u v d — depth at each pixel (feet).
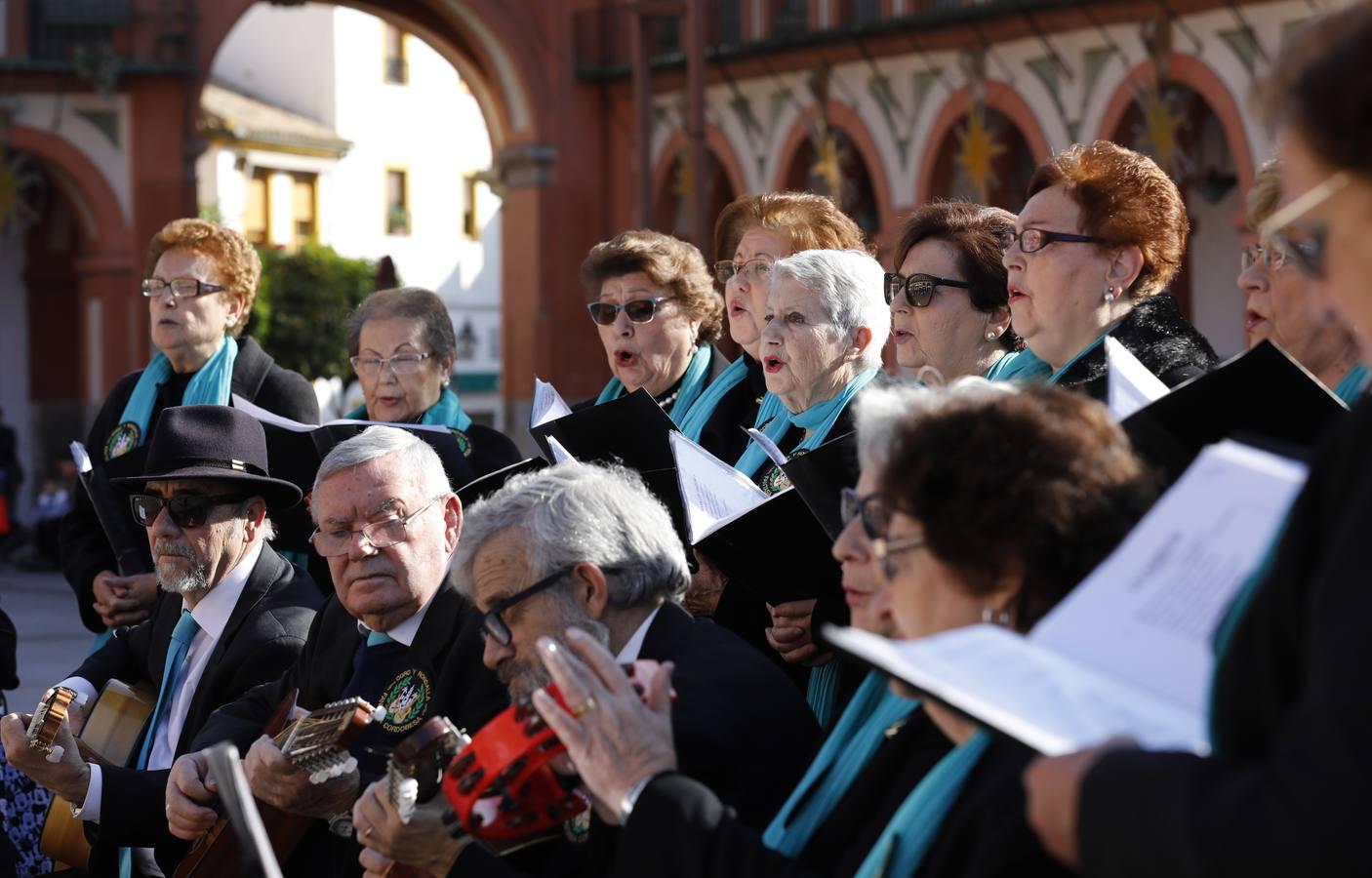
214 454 20.52
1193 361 15.72
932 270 19.11
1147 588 8.09
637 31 82.43
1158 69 75.31
